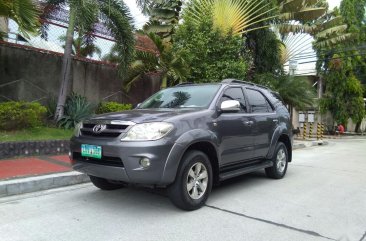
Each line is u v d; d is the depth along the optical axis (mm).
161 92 6430
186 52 11609
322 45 22297
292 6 16844
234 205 5191
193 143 4676
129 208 4879
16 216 4465
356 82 26516
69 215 4543
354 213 4984
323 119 27625
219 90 5711
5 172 6160
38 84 10008
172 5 14805
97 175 4633
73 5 8523
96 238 3818
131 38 10242
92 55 11344
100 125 4656
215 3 13805
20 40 9930
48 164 6996
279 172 7227
